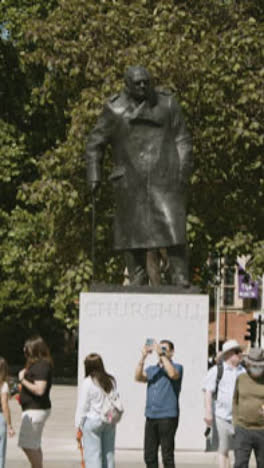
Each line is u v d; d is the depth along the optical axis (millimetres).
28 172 67812
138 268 32406
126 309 31688
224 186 53719
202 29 53188
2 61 69125
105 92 50375
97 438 23031
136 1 54031
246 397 22891
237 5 56062
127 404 31406
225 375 25297
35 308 72062
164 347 24844
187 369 31469
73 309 57219
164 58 50250
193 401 31359
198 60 50375
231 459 30125
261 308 110500
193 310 31641
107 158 50656
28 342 23953
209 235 53562
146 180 31609
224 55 50906
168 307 31672
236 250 53312
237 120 50219
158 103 31812
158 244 31406
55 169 52750
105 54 52656
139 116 31531
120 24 52844
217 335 90875
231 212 54500
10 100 69875
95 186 32562
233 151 51312
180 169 31781
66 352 93375
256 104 51125
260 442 22844
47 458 30516
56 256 54906
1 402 22875
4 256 63656
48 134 68375
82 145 50625
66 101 58219
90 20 53219
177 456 30594
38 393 23469
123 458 30094
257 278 53719
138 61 50719
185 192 31938
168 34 51500
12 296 67000
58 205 52656
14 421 42438
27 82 69438
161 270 37031
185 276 31891
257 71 51781
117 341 31641
